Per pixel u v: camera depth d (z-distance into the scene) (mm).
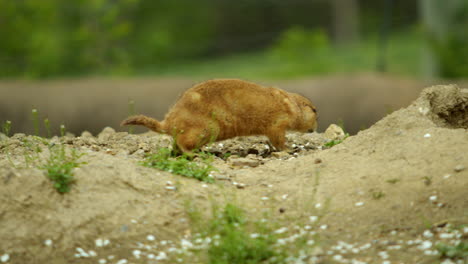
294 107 10539
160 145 10797
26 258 6793
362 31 57719
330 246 6984
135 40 51344
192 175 8750
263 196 8383
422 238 6930
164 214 7699
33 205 7402
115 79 33656
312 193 8266
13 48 41000
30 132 27406
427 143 8672
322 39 42406
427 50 38719
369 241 7016
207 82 10164
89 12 44875
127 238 7262
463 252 6453
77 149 9641
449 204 7391
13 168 7926
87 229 7273
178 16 57594
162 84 31141
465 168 7883
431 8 39438
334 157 9164
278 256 6734
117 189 7969
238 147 11008
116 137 11625
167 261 6863
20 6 41750
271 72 39625
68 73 43031
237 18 58875
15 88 30484
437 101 9945
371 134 9383
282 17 58781
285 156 10281
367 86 28969
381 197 7840
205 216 7727
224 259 6754
